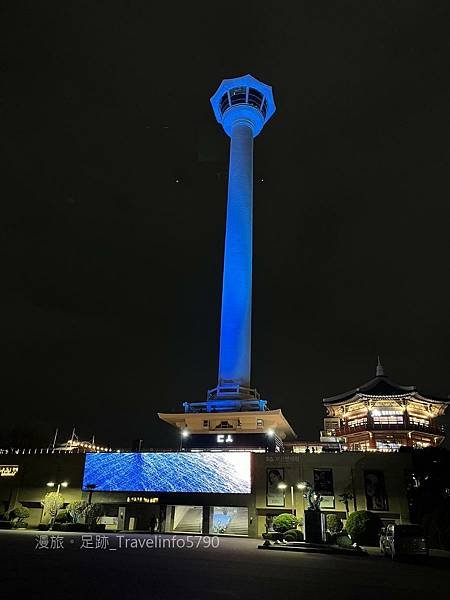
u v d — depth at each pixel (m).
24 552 23.44
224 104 77.62
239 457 50.09
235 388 58.81
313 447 56.97
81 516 47.97
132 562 20.72
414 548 27.02
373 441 64.25
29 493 53.44
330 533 35.97
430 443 66.56
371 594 14.75
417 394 66.12
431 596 14.79
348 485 47.31
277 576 18.05
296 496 47.62
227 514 52.03
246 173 70.81
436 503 43.28
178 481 50.44
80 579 15.30
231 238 66.12
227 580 16.31
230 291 63.12
